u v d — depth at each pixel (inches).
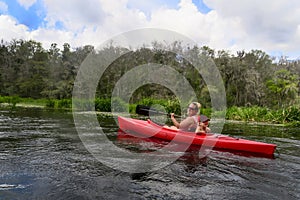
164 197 111.5
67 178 128.4
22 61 1755.7
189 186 125.3
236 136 289.0
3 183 119.3
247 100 1203.2
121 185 122.6
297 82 1071.6
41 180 124.3
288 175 146.0
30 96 1465.3
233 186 127.5
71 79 1230.3
